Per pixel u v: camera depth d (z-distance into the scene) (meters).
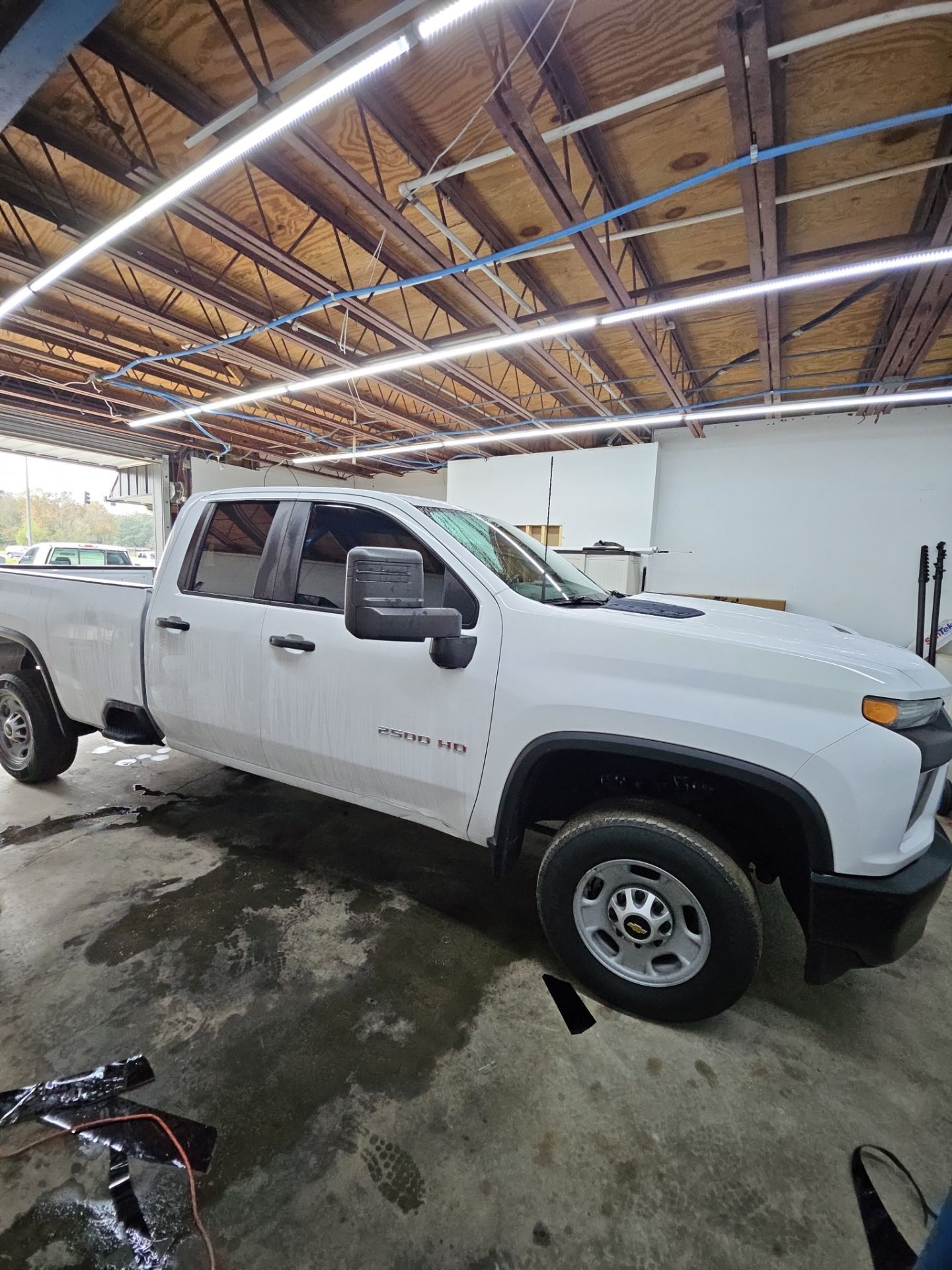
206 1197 1.18
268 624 2.20
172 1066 1.48
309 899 2.25
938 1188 1.24
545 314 5.32
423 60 2.77
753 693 1.48
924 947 2.12
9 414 9.04
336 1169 1.24
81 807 3.00
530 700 1.70
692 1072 1.52
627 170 3.62
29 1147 1.26
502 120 2.79
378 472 14.69
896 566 7.94
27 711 3.08
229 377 7.95
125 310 5.44
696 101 3.04
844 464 8.17
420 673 1.89
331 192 3.81
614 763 1.79
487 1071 1.50
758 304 4.85
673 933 1.64
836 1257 1.11
